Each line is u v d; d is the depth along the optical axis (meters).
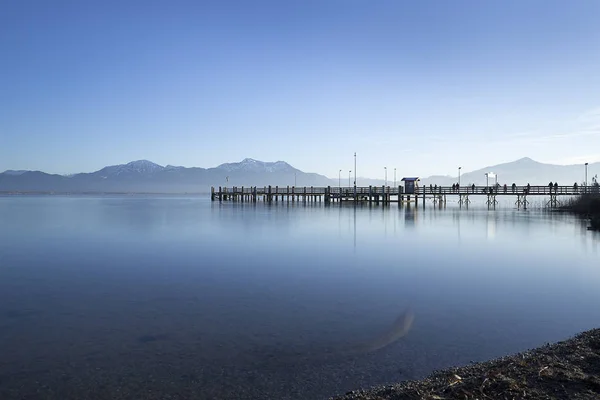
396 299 13.98
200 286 16.14
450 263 21.02
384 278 17.45
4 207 87.44
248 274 18.39
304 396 7.41
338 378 8.05
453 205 92.44
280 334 10.57
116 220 50.66
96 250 26.03
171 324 11.50
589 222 45.16
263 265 20.56
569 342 9.04
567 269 19.42
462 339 10.08
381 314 12.26
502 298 14.07
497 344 9.73
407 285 16.11
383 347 9.61
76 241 30.61
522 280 16.98
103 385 7.95
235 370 8.48
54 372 8.53
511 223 44.53
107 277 17.92
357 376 8.12
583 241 29.84
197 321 11.73
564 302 13.52
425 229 38.34
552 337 10.18
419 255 23.64
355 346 9.70
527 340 9.98
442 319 11.70
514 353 9.14
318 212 63.59
